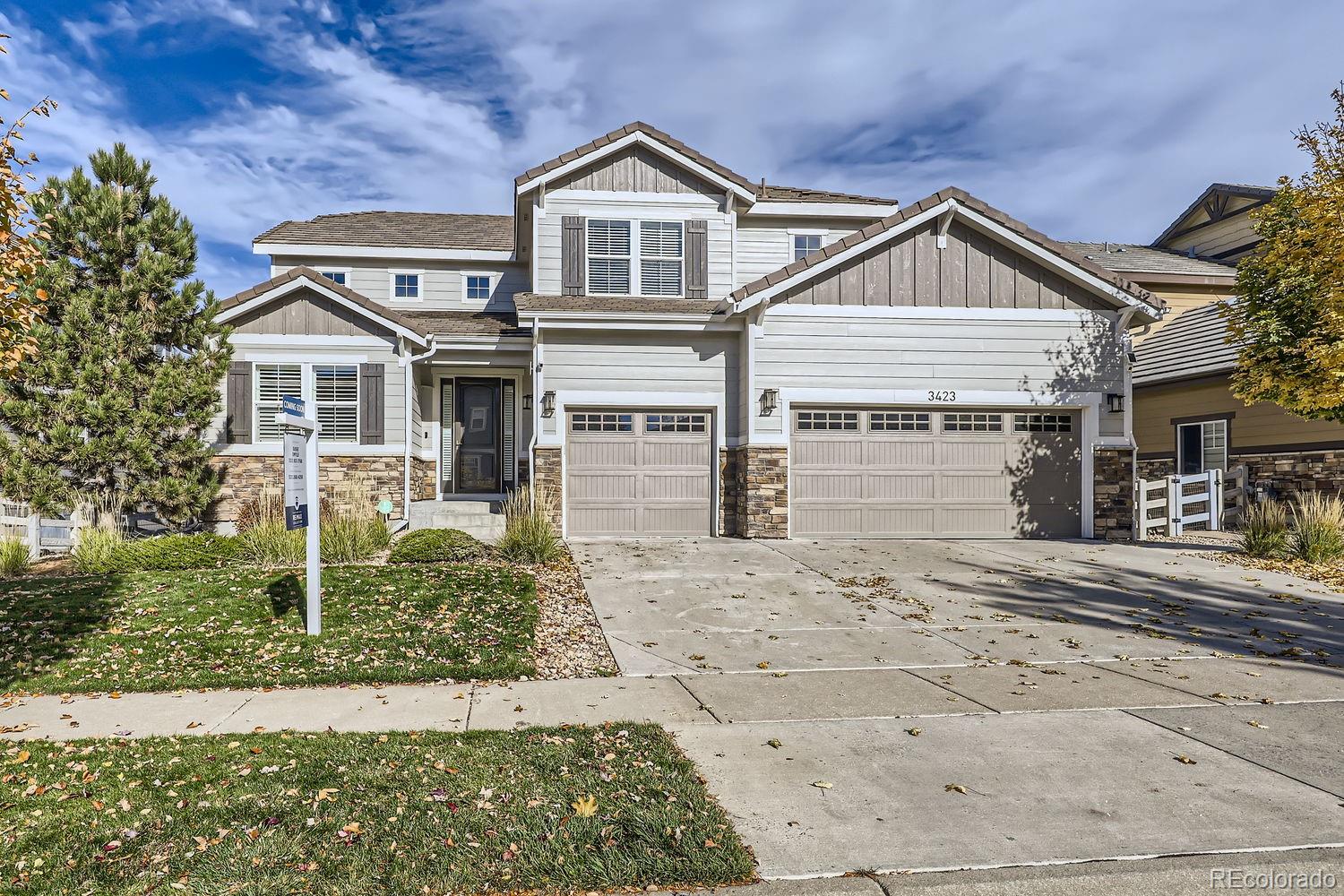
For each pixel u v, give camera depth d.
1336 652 7.55
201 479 12.96
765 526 13.72
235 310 14.50
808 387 13.86
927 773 4.65
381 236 18.94
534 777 4.45
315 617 7.60
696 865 3.52
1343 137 12.17
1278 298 13.02
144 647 7.22
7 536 11.45
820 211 17.05
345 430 14.88
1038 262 14.27
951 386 14.10
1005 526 14.27
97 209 11.98
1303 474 15.41
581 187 15.61
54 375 11.45
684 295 15.67
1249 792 4.38
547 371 13.96
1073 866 3.57
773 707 5.94
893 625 8.49
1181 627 8.45
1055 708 5.94
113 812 4.01
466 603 8.70
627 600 9.38
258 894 3.26
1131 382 14.38
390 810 4.03
